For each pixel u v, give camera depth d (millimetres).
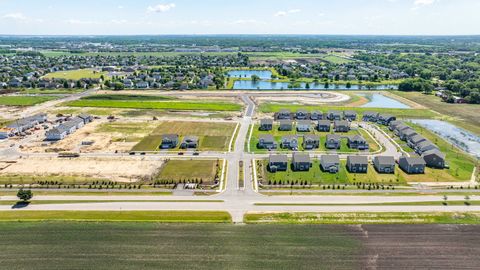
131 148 113875
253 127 138625
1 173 93812
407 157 98562
